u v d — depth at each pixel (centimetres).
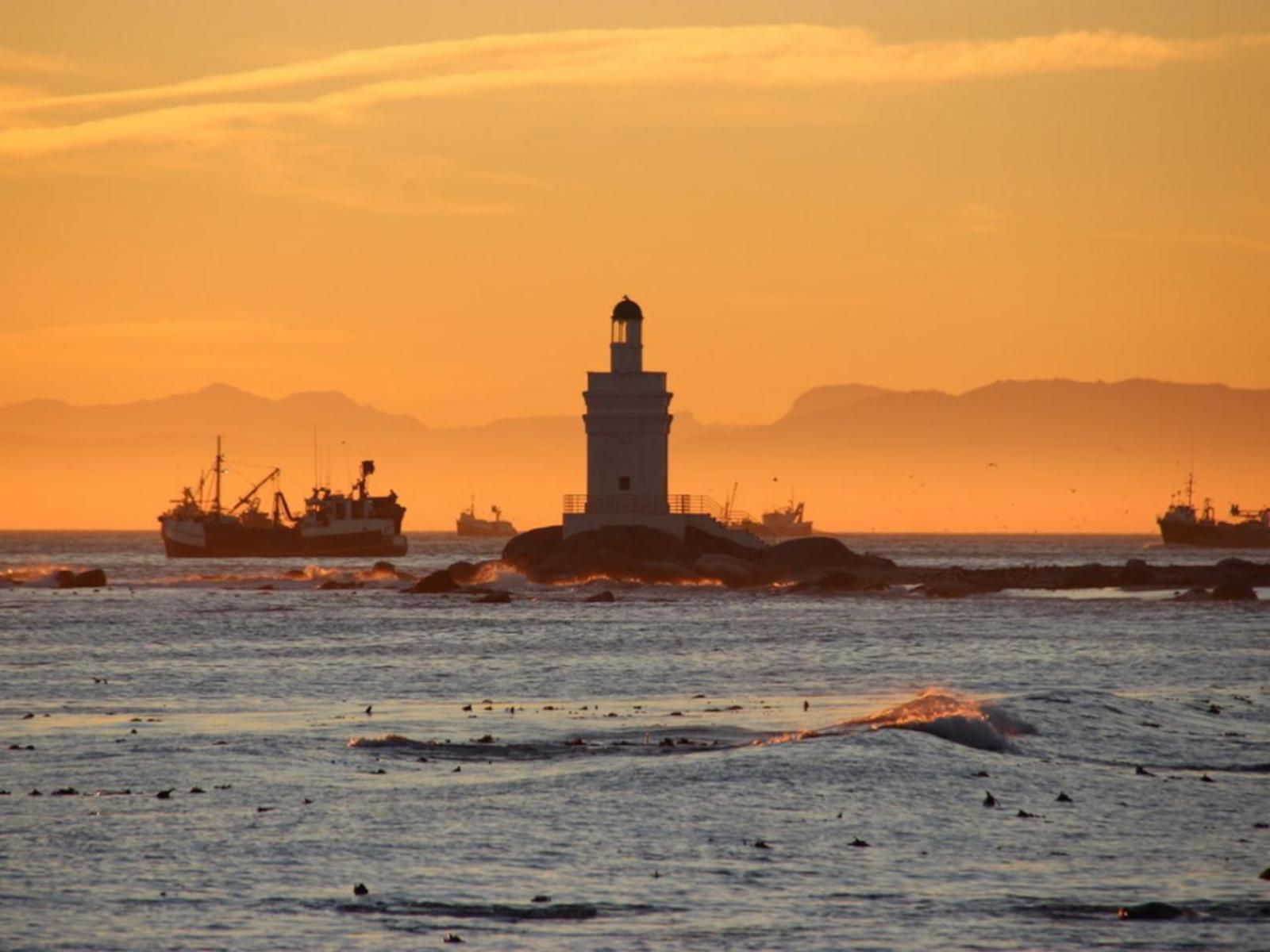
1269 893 12219
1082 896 12131
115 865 12888
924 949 10962
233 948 10931
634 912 11725
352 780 16412
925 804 14900
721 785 15588
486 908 11800
